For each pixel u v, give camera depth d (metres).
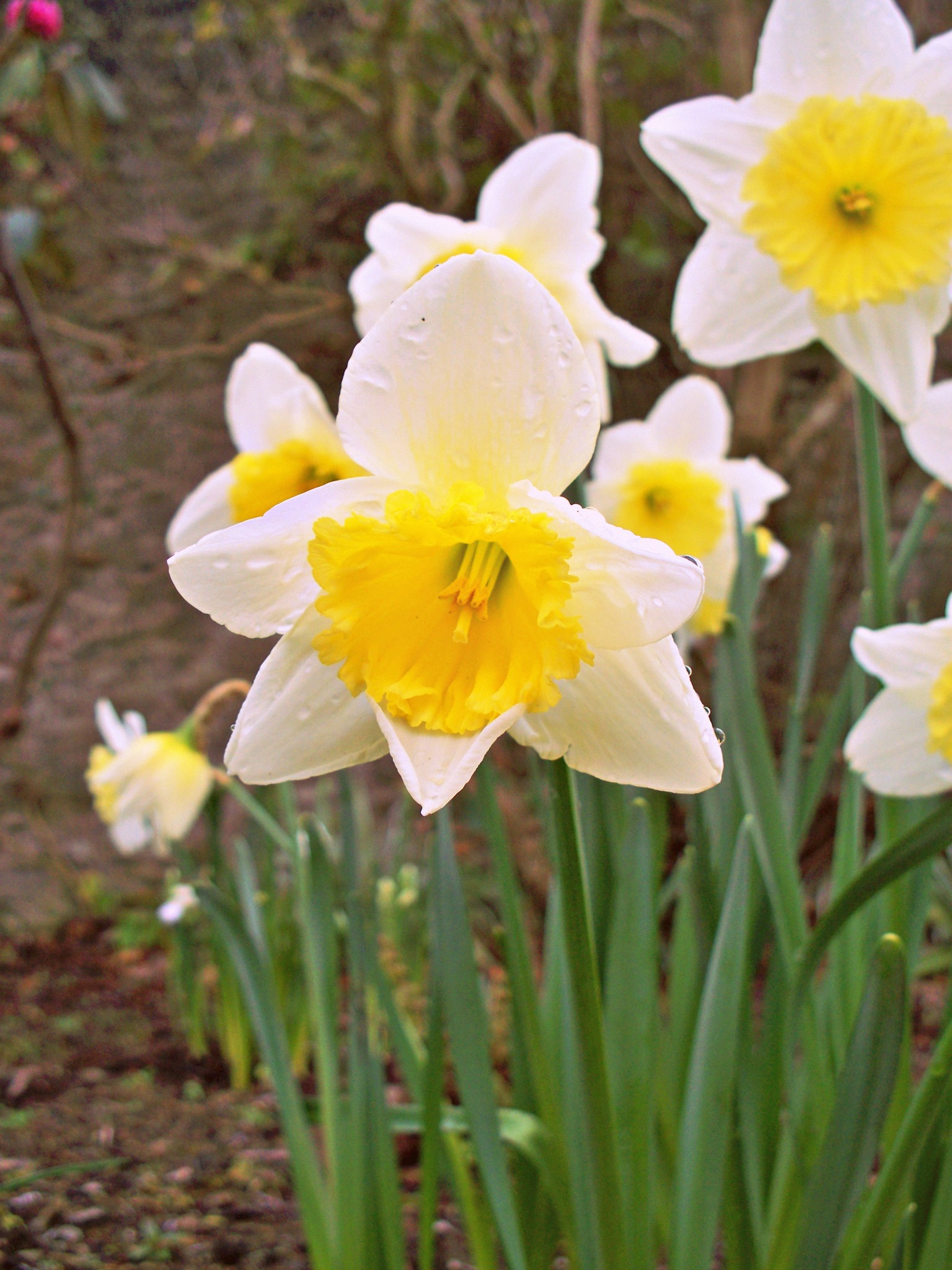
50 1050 0.68
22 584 1.00
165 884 0.98
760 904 0.43
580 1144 0.41
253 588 0.34
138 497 1.01
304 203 1.02
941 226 0.42
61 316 1.01
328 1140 0.46
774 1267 0.42
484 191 0.47
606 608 0.33
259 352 0.50
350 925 0.44
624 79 0.94
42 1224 0.53
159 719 1.00
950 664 0.41
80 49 0.80
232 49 1.02
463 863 0.90
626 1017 0.41
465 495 0.34
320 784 0.71
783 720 0.88
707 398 0.56
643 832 0.41
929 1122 0.37
